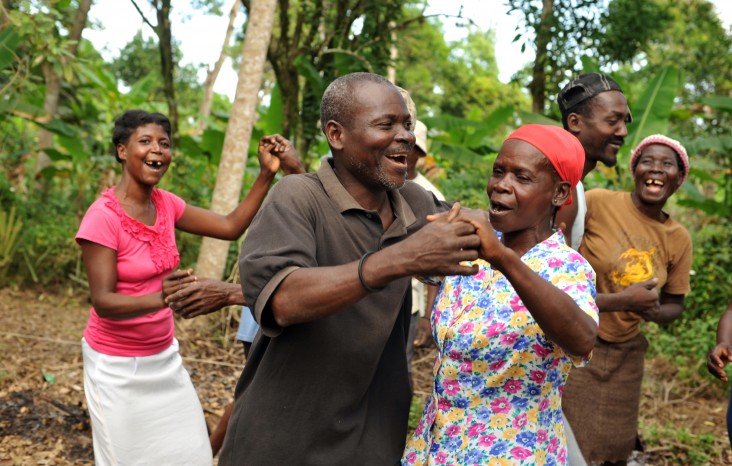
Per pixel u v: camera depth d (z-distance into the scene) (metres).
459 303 2.18
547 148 2.10
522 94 30.06
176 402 3.11
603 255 3.49
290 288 1.88
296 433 2.21
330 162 2.28
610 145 3.23
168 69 9.01
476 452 2.12
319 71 9.20
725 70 12.45
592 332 1.91
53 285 8.53
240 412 2.28
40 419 4.67
